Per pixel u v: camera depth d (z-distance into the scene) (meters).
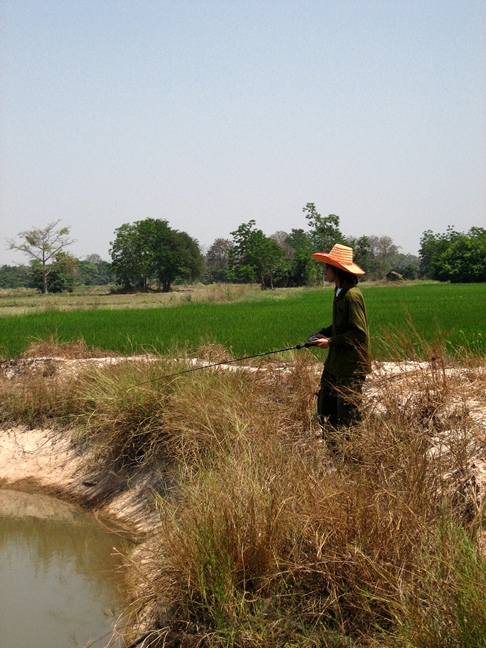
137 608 5.15
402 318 17.78
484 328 14.41
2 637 5.12
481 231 108.56
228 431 6.88
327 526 4.61
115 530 7.16
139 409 8.27
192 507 5.19
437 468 5.25
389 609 4.11
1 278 129.62
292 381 8.31
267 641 4.24
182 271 93.19
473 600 3.62
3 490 8.68
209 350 11.19
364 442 5.80
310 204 93.50
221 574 4.61
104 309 27.78
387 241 165.12
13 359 12.09
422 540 4.37
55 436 9.55
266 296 39.19
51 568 6.41
